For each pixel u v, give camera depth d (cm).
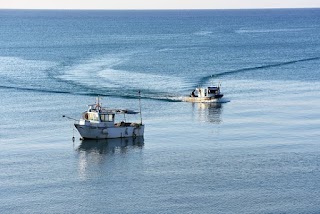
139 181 9550
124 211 8456
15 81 17538
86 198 8906
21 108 14175
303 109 14225
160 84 17275
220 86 16900
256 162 10338
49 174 9862
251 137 11850
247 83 17762
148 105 14662
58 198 8912
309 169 9981
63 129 12400
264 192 9044
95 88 16450
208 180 9525
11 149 11069
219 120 13250
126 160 10550
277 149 11038
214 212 8381
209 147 11225
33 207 8588
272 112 13950
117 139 11788
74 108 14200
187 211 8425
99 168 10150
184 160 10512
